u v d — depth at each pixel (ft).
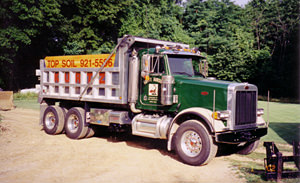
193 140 21.65
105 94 27.89
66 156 23.41
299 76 144.05
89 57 29.17
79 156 23.49
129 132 35.53
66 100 33.68
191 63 26.22
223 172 19.79
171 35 130.72
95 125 31.12
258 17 166.40
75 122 31.32
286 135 33.35
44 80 34.58
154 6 136.98
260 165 21.67
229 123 21.17
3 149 25.38
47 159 22.41
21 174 18.78
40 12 86.74
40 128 36.81
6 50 95.50
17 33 89.20
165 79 23.68
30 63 120.78
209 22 157.89
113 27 109.40
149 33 119.24
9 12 88.74
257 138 23.50
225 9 159.63
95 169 20.02
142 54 26.22
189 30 162.71
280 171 17.61
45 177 18.22
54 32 101.86
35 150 25.26
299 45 150.10
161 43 28.25
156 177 18.56
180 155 21.99
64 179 17.88
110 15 97.45
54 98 33.50
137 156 23.86
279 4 162.61
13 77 115.65
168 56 24.82
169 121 24.12
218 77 135.95
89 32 100.22
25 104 67.51
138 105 26.45
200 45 146.10
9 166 20.49
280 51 159.33
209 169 20.49
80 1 95.14
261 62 139.95
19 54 111.34
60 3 95.14
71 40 103.04
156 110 25.20
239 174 19.30
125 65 26.50
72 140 30.07
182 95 23.79
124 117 27.20
